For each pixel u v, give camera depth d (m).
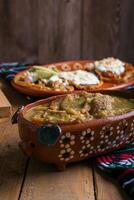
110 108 0.76
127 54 2.06
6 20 2.01
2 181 0.70
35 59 2.09
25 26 2.03
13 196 0.66
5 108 0.95
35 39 2.05
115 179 0.70
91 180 0.70
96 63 1.28
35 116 0.74
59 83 1.09
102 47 2.06
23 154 0.78
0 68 1.40
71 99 0.78
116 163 0.73
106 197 0.65
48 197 0.66
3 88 1.20
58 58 2.08
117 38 2.04
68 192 0.67
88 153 0.72
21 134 0.72
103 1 1.98
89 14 2.01
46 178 0.70
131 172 0.69
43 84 1.11
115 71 1.22
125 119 0.73
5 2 1.98
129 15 1.99
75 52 2.07
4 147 0.81
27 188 0.68
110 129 0.72
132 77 1.23
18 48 2.06
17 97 1.12
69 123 0.69
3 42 2.05
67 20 2.02
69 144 0.69
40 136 0.67
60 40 2.05
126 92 0.85
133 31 2.02
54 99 0.81
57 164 0.71
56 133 0.67
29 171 0.73
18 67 1.42
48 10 2.00
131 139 0.77
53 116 0.73
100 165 0.72
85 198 0.65
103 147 0.73
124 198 0.65
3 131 0.88
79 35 2.04
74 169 0.73
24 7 1.99
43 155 0.70
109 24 2.02
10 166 0.74
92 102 0.76
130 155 0.75
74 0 1.99
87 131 0.69
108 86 1.14
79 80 1.11
